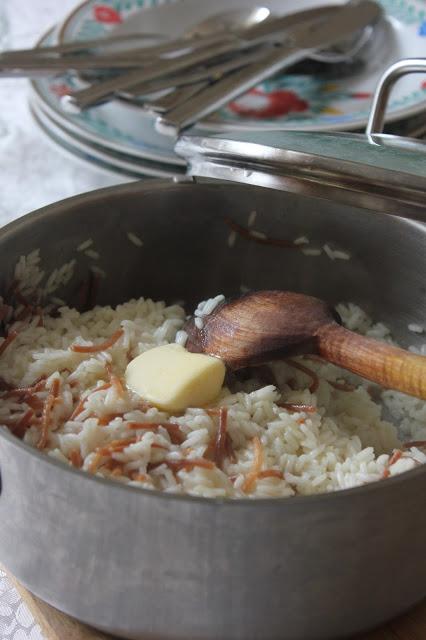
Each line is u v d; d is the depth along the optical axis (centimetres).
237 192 57
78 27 74
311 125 63
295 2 78
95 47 71
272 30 71
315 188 47
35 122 68
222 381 50
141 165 63
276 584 41
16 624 46
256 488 46
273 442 49
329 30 71
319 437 50
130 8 76
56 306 57
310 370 55
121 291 59
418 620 46
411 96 66
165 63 66
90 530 40
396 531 41
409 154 47
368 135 50
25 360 52
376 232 56
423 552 42
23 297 55
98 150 64
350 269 59
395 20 74
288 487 46
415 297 57
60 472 39
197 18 77
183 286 61
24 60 67
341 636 43
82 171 69
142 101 63
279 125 63
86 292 58
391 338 59
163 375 49
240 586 40
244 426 49
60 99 66
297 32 70
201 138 50
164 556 40
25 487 41
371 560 41
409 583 43
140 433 47
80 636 45
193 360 50
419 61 51
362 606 42
